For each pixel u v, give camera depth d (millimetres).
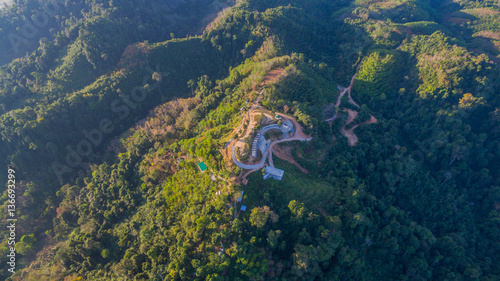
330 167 144125
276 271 105312
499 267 141750
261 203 122750
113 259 132000
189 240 108000
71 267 130875
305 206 126062
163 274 102938
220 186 122250
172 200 132625
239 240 104312
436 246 143750
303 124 151875
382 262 135625
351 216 123812
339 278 115125
